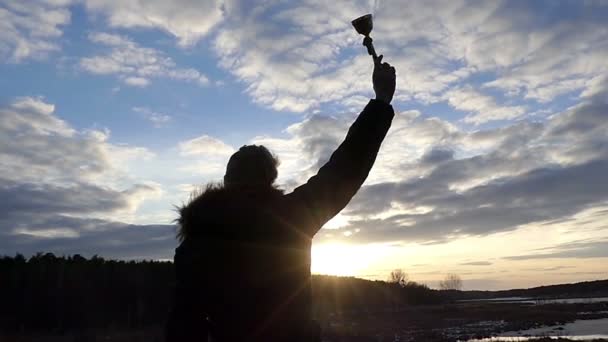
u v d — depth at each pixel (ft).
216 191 5.99
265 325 5.61
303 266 5.89
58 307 203.31
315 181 6.17
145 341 157.58
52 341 163.94
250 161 6.15
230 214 5.73
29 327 195.93
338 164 6.19
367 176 6.38
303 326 5.74
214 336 5.76
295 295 5.76
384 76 6.51
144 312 215.10
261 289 5.65
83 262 232.32
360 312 384.06
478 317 310.45
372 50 6.67
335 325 245.65
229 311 5.63
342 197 6.20
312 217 6.02
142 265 233.76
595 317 276.00
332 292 431.02
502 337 170.09
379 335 185.78
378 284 511.40
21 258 220.64
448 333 193.77
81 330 188.03
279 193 6.07
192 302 5.70
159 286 225.35
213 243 5.70
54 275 209.97
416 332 199.93
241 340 5.60
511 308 406.00
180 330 5.67
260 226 5.73
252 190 6.00
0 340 166.20
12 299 202.80
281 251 5.76
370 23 6.63
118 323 207.72
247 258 5.67
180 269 5.82
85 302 208.54
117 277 219.20
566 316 293.23
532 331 194.59
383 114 6.27
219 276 5.65
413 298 522.88
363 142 6.18
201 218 5.78
